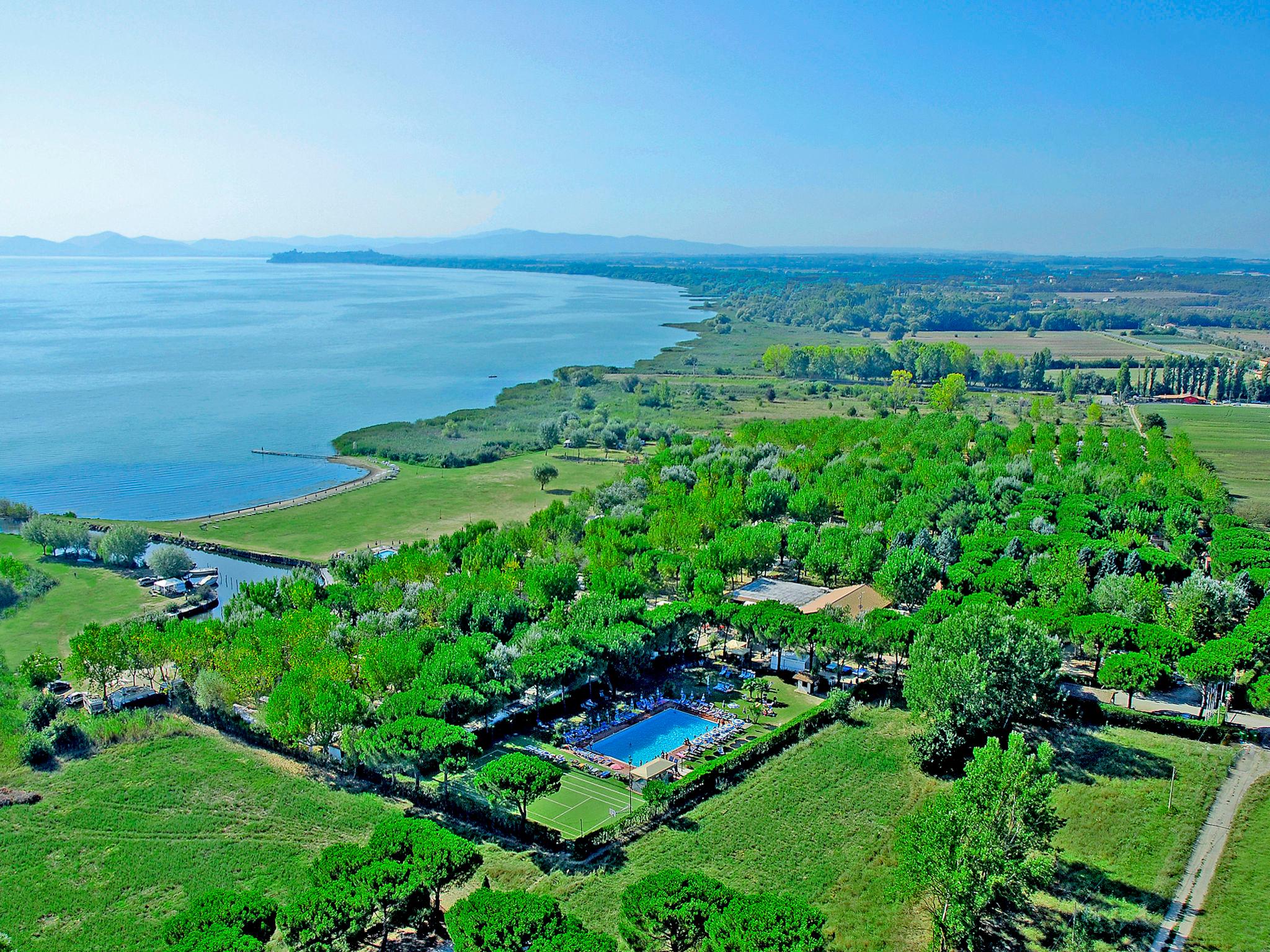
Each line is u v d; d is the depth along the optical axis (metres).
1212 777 115.69
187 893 93.88
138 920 89.44
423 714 117.75
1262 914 89.81
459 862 86.94
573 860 100.06
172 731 128.62
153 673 146.12
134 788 113.25
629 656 141.00
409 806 111.19
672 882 82.31
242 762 120.44
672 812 109.56
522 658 132.88
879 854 100.88
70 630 164.88
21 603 176.62
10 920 89.12
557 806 111.50
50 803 110.00
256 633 141.12
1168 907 91.38
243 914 79.94
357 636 146.38
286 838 103.69
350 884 83.38
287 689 122.00
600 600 155.38
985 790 86.62
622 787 116.31
